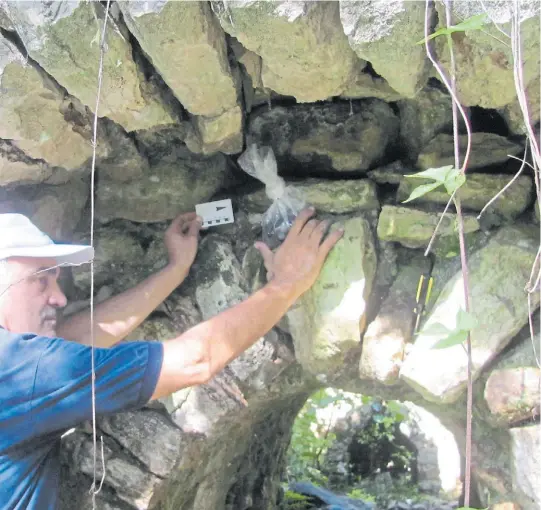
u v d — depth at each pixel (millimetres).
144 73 1566
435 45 1385
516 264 1746
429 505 4762
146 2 1297
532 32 1224
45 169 1790
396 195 1959
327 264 1903
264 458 3078
